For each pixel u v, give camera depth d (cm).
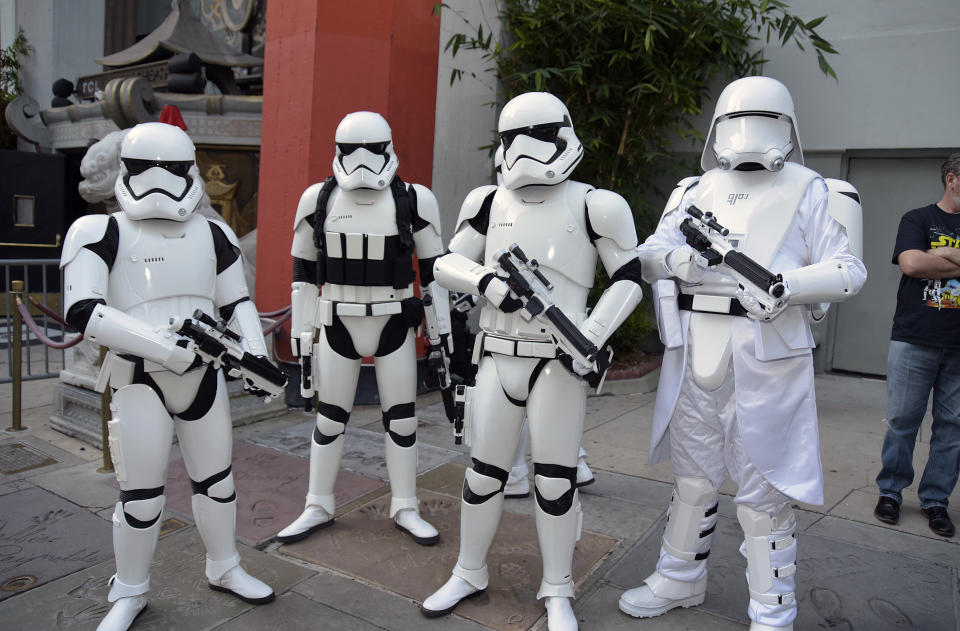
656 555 336
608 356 259
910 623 279
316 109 553
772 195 254
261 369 266
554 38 685
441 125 760
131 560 262
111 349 254
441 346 346
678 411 270
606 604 293
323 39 548
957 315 351
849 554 338
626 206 262
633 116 698
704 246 248
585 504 396
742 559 334
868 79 664
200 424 269
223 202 812
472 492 280
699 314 261
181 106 794
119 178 259
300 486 411
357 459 458
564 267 263
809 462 246
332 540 346
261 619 276
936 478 370
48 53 1192
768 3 644
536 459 269
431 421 551
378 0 560
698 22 652
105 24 1270
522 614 284
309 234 339
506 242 266
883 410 596
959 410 360
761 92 247
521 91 719
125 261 254
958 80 629
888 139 660
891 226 692
